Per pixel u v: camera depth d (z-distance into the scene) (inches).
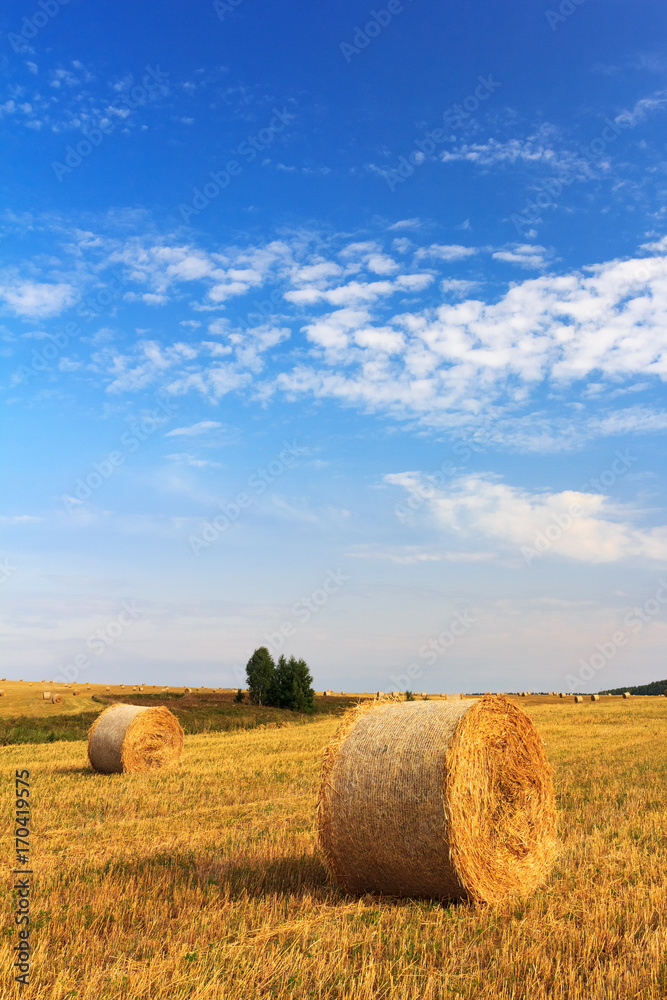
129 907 332.8
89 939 297.3
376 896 379.2
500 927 314.7
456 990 246.4
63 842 478.6
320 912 335.9
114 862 411.8
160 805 624.1
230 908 331.6
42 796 668.1
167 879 376.5
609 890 350.9
